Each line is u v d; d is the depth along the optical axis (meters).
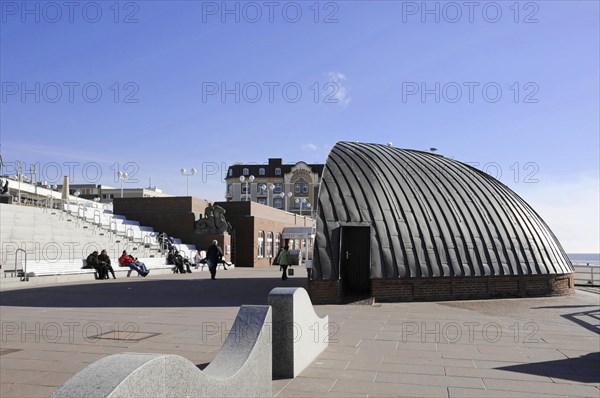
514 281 20.27
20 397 6.85
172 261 36.38
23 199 48.25
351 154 21.89
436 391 7.40
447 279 18.98
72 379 3.15
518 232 21.58
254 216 50.19
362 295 18.41
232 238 49.88
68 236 32.50
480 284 19.56
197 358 9.02
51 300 17.70
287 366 8.00
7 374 7.99
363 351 9.97
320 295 17.38
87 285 23.52
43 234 30.81
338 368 8.60
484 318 14.82
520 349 10.45
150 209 46.69
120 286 23.25
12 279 22.27
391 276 18.22
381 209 19.30
